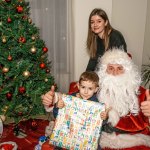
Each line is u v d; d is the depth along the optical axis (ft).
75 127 5.07
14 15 7.39
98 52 8.60
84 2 11.08
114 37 8.00
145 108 4.66
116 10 11.28
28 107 8.02
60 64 11.51
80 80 5.56
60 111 5.16
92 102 5.02
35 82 8.04
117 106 5.92
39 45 8.11
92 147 4.94
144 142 5.78
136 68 6.50
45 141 6.07
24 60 7.50
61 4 10.81
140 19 11.50
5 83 7.47
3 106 7.61
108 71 6.21
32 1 10.51
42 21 10.84
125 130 5.71
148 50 11.46
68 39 11.20
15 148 6.17
